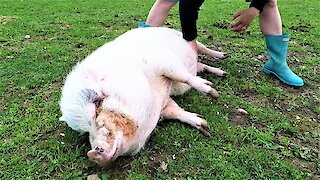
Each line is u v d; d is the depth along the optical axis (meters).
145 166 1.01
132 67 1.12
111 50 1.19
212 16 2.80
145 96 1.04
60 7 3.12
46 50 1.90
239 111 1.29
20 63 1.71
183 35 1.40
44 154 1.05
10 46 1.97
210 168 1.01
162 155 1.06
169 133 1.15
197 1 1.33
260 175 1.00
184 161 1.03
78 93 1.01
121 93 1.00
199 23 2.51
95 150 0.87
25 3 3.29
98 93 0.99
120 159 1.03
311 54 1.92
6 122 1.22
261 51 1.90
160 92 1.19
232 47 1.98
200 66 1.57
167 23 2.51
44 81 1.52
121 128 0.95
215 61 1.73
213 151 1.07
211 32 2.28
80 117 1.00
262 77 1.58
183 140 1.12
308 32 2.34
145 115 1.03
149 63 1.17
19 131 1.17
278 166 1.03
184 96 1.39
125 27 2.41
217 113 1.28
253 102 1.38
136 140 1.01
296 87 1.51
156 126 1.18
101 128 0.93
